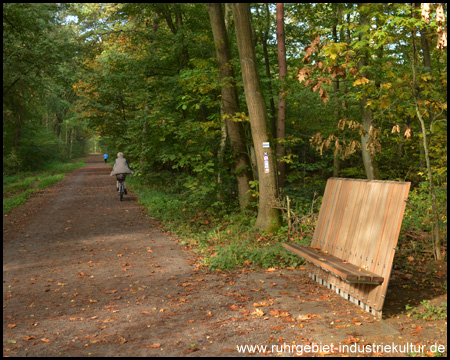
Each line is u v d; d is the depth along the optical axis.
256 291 5.46
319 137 7.75
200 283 5.91
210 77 10.77
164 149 12.96
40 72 21.42
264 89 15.46
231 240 8.50
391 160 16.06
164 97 16.38
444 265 6.49
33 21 19.64
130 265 7.07
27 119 34.97
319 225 6.41
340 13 14.07
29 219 12.95
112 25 20.89
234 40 16.52
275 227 9.25
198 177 12.29
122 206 15.48
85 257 7.75
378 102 7.20
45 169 43.84
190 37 16.52
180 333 4.11
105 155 58.25
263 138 9.44
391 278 5.98
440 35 5.70
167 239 9.35
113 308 4.94
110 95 22.12
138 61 17.61
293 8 15.87
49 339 4.04
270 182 9.41
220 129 12.88
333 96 15.50
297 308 4.75
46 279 6.30
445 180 10.85
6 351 3.76
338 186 6.12
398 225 4.40
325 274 5.69
